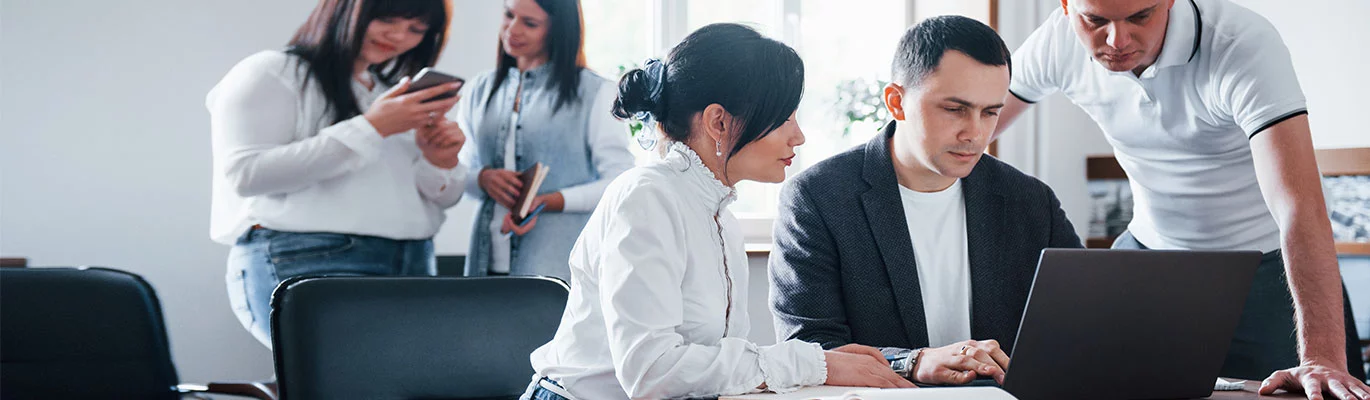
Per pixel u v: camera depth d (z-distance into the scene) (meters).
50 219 3.00
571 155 3.38
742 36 1.42
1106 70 2.48
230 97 3.05
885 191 1.94
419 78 3.13
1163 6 2.13
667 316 1.34
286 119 3.05
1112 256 1.38
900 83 1.90
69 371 1.71
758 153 1.45
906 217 1.98
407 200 3.17
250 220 3.04
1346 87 3.44
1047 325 1.36
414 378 1.72
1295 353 2.46
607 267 1.36
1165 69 2.33
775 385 1.36
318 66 3.09
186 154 3.13
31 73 2.98
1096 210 3.93
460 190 3.28
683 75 1.43
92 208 3.04
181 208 3.12
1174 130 2.44
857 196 1.95
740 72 1.40
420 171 3.19
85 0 3.03
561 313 1.90
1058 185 3.98
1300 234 1.97
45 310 1.71
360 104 3.13
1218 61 2.21
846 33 4.03
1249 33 2.15
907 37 1.89
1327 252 1.93
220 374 3.13
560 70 3.38
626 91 1.48
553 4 3.36
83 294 1.75
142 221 3.08
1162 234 2.68
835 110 3.97
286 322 1.64
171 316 3.08
